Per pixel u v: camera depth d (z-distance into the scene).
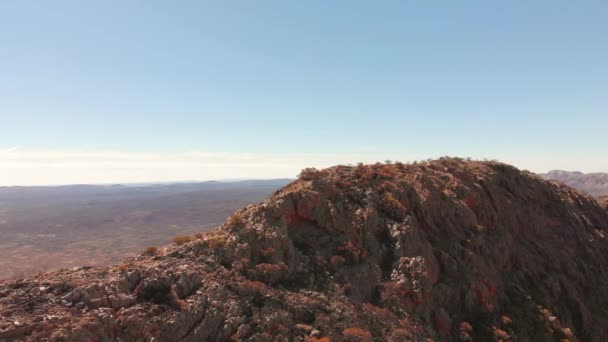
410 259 25.78
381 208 29.69
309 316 19.95
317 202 28.00
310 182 30.06
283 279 22.45
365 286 23.89
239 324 18.11
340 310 20.83
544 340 25.88
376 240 27.19
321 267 24.17
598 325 30.88
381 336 20.09
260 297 20.05
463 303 25.84
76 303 16.14
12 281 17.39
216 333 17.52
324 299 21.39
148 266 20.16
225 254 22.81
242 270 21.92
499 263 30.86
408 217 29.02
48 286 16.95
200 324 17.44
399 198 30.88
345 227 27.33
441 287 25.70
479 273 28.00
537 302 29.28
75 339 14.21
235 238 24.05
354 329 19.38
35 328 14.13
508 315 26.92
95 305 16.33
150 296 17.84
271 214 26.45
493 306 26.78
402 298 23.72
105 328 15.30
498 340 23.91
